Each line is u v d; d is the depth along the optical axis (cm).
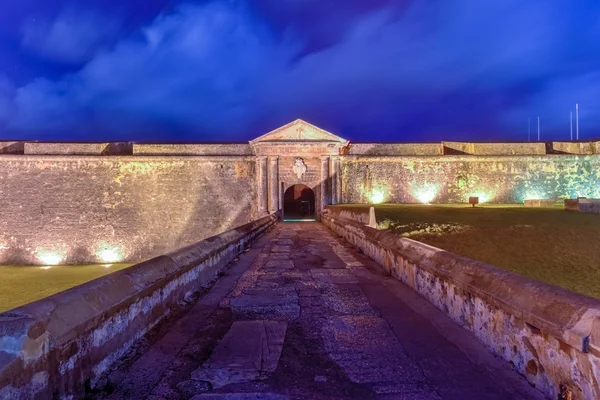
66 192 2625
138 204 2683
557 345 277
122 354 372
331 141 2848
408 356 372
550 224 1529
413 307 531
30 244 2586
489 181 2931
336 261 939
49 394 262
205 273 693
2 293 1966
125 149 2852
